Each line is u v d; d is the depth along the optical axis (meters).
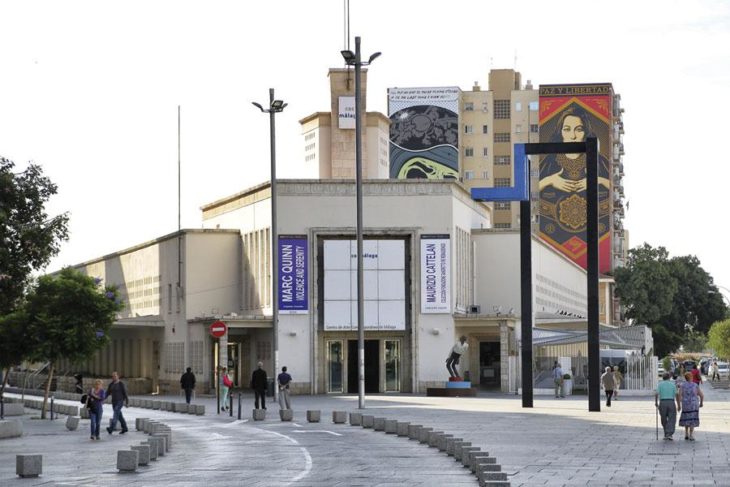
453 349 74.56
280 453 34.66
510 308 94.75
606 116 166.38
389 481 26.22
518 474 27.06
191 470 29.89
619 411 55.81
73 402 79.06
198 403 72.25
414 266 80.44
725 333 128.00
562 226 166.50
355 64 59.44
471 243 92.38
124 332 108.81
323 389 80.25
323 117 95.88
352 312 80.25
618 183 175.62
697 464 29.45
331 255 80.44
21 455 29.25
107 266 121.44
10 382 118.44
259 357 84.44
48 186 55.97
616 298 170.75
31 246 54.94
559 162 167.00
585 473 27.27
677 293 160.25
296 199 80.94
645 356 76.00
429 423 47.00
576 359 81.62
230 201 93.94
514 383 79.06
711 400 73.31
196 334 87.50
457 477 27.03
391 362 80.88
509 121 173.12
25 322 61.34
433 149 167.12
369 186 80.94
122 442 42.69
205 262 91.06
